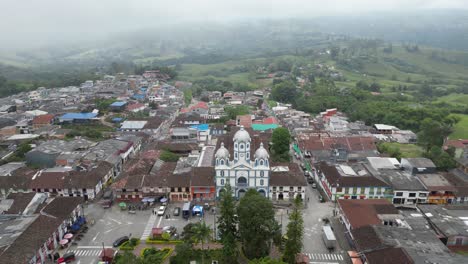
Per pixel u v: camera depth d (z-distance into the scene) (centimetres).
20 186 13062
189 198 13212
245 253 10100
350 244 10375
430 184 13112
